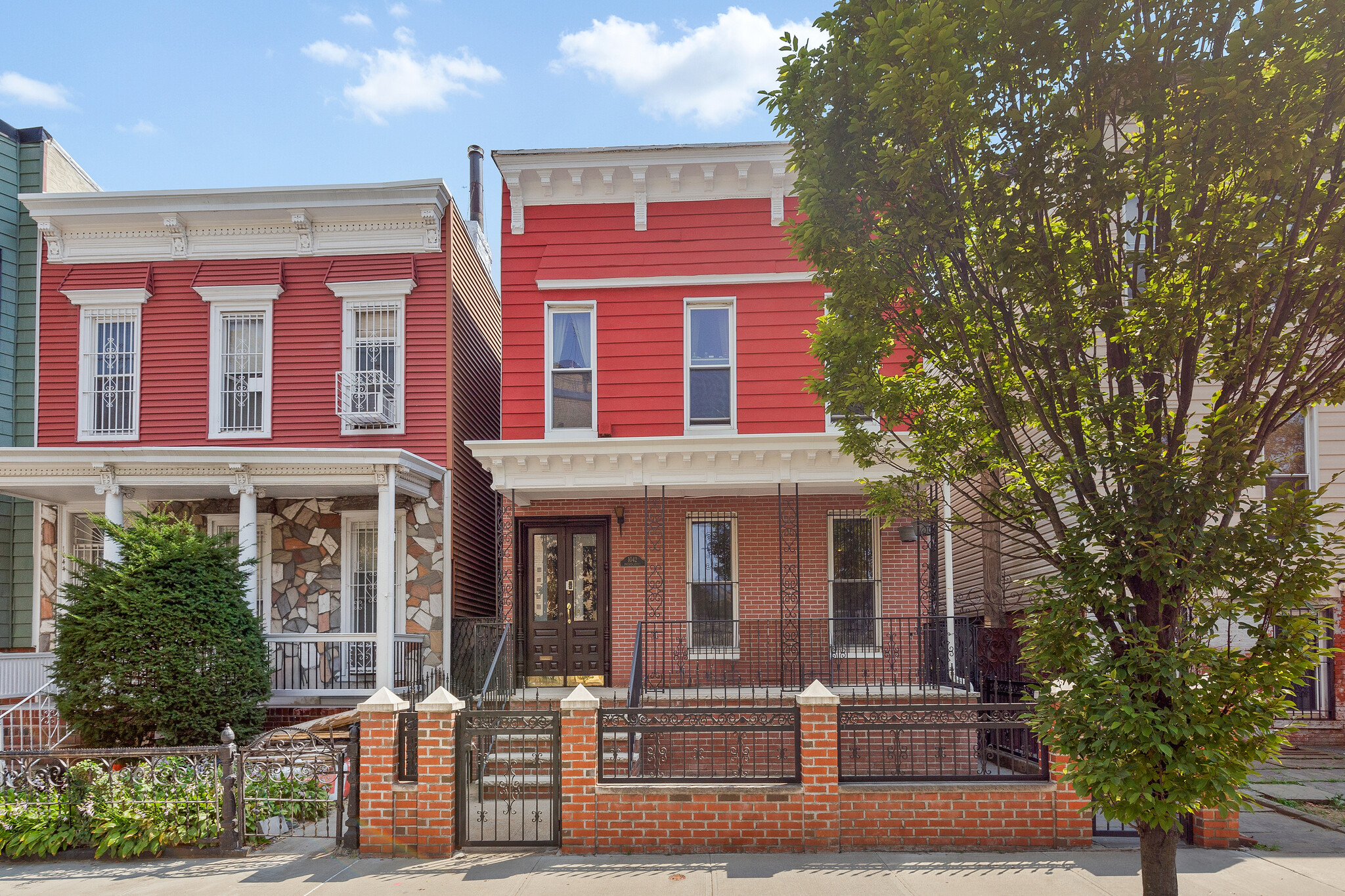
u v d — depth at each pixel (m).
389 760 7.25
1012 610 13.63
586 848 7.16
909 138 5.20
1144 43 4.61
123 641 9.97
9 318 13.98
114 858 7.21
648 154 12.65
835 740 7.19
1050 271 5.04
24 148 14.36
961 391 6.39
